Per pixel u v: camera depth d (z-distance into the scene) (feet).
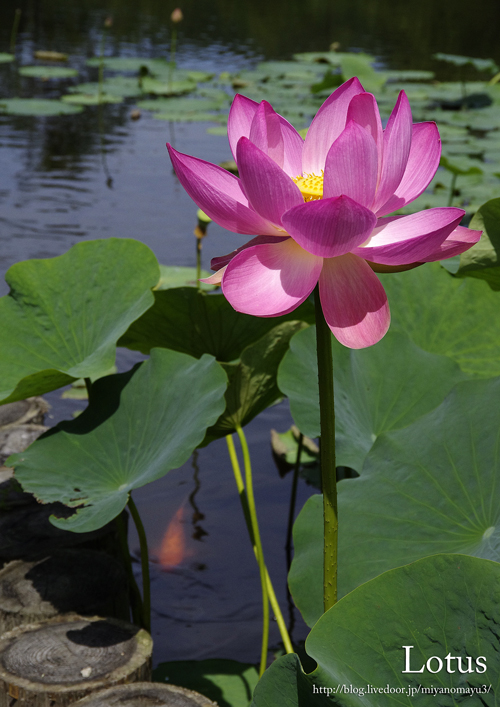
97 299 6.00
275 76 29.50
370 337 4.10
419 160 4.34
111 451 5.55
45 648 5.38
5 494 6.28
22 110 21.66
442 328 6.14
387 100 23.98
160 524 7.65
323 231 4.02
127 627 5.53
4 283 11.30
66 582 5.78
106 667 5.28
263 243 4.27
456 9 52.44
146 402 5.63
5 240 13.10
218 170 4.41
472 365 6.04
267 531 7.55
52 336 5.95
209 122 23.49
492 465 4.92
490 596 4.23
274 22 46.09
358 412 5.68
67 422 5.70
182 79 28.12
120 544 6.01
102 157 18.89
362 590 4.30
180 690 5.15
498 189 15.72
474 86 27.66
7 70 28.99
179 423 5.40
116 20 42.37
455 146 18.89
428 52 36.94
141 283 5.97
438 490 4.95
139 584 6.84
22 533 6.06
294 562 5.04
